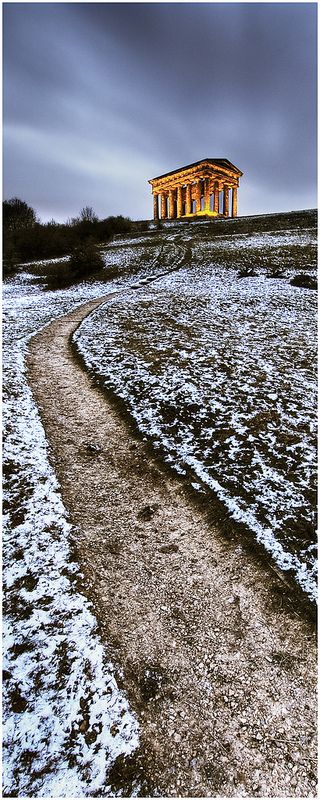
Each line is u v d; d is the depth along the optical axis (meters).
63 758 3.25
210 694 3.77
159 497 6.54
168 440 8.02
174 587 4.93
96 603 4.62
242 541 5.57
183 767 3.22
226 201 98.25
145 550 5.48
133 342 14.06
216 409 9.08
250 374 11.02
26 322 18.52
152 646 4.20
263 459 7.32
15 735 3.38
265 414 8.84
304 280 25.02
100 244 54.12
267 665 4.04
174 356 12.45
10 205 69.12
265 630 4.40
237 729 3.49
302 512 6.03
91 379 11.23
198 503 6.35
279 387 10.20
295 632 4.38
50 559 5.15
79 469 7.21
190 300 21.23
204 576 5.09
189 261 36.53
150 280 30.30
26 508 6.02
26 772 3.16
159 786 3.11
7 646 4.08
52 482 6.70
